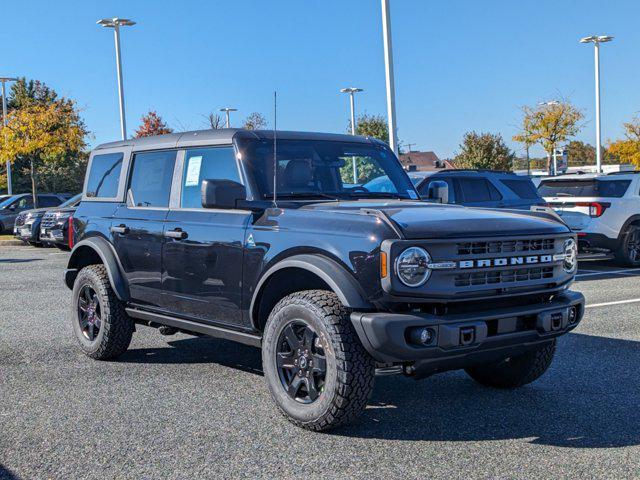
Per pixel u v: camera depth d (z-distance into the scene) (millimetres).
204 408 5094
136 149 6527
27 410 5062
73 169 49750
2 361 6594
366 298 4297
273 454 4180
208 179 5207
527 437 4469
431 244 4242
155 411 5027
